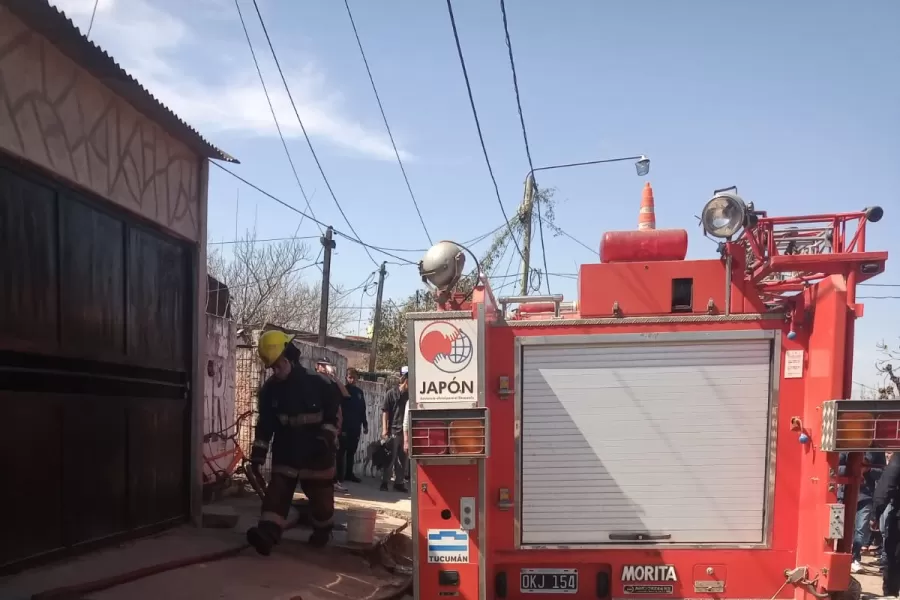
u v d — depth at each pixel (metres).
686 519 4.48
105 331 5.49
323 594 5.27
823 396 4.21
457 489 4.37
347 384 13.34
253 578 5.20
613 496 4.50
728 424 4.48
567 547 4.49
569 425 4.54
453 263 4.54
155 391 6.26
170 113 6.07
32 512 4.54
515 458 4.54
